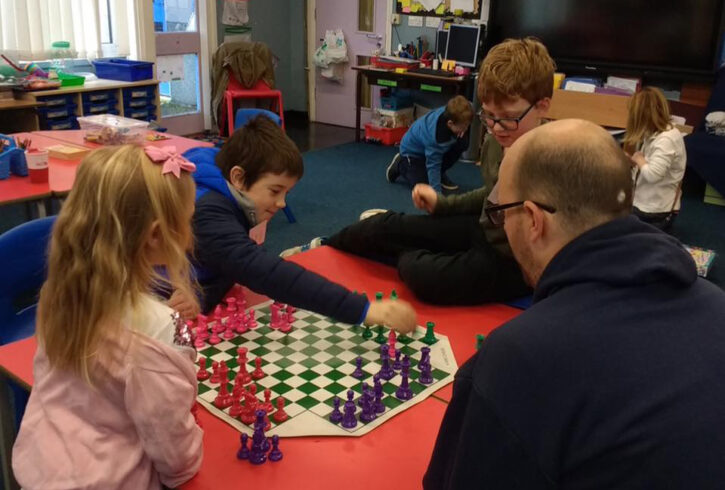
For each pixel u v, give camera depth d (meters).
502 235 1.78
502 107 1.79
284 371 1.45
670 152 3.95
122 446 1.09
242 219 1.80
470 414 0.89
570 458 0.80
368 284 1.97
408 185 5.54
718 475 0.74
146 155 1.13
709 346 0.81
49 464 1.07
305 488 1.12
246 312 1.71
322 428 1.26
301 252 2.30
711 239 4.48
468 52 6.45
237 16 7.20
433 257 1.87
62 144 3.45
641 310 0.84
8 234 1.97
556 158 0.92
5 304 2.00
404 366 1.39
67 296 1.09
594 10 5.87
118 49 5.89
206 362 1.47
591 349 0.82
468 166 6.34
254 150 1.72
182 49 6.80
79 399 1.10
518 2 6.20
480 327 1.72
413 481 1.14
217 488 1.11
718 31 5.37
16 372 1.40
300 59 8.08
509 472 0.84
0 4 5.00
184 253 1.19
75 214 1.09
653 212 4.11
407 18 7.06
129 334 1.08
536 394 0.83
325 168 6.00
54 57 5.35
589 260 0.88
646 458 0.76
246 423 1.27
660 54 5.68
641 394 0.78
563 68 6.14
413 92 7.20
